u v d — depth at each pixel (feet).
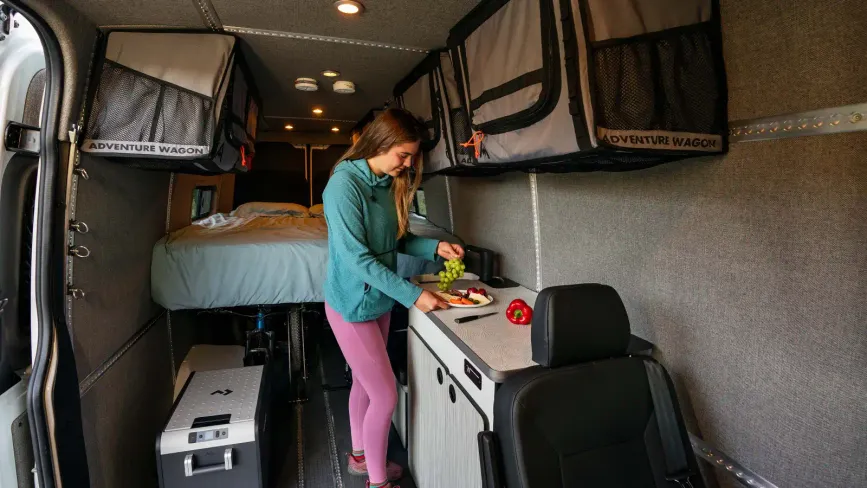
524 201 7.08
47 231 4.37
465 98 5.41
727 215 3.80
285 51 6.86
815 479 3.29
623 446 3.70
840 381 3.08
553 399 3.51
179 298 7.80
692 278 4.21
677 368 4.47
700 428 4.28
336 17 5.54
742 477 3.88
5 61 4.14
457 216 10.16
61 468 4.40
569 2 3.34
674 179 4.31
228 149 6.47
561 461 3.46
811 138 3.12
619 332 3.88
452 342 5.09
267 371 7.89
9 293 4.39
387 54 7.06
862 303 2.93
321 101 10.60
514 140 4.38
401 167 5.47
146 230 7.53
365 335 5.76
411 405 6.86
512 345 4.74
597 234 5.51
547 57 3.63
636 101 3.39
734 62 3.62
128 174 6.65
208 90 5.65
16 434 4.30
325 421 8.69
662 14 3.50
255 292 8.17
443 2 5.02
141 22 5.40
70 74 4.62
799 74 3.16
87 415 5.12
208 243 8.09
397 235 6.08
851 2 2.84
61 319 4.50
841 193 2.98
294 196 17.02
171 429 5.95
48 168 4.41
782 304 3.42
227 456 5.94
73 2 4.62
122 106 5.33
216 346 10.46
